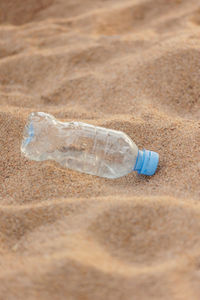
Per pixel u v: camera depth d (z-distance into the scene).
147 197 0.84
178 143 0.93
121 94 1.08
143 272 0.74
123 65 1.14
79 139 0.93
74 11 1.50
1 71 1.20
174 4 1.46
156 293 0.72
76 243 0.77
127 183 0.90
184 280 0.73
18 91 1.15
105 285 0.73
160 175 0.89
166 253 0.76
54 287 0.73
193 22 1.36
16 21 1.47
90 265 0.74
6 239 0.81
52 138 0.93
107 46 1.24
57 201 0.85
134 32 1.36
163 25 1.37
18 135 0.98
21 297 0.72
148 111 1.01
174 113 1.02
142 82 1.08
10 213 0.84
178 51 1.11
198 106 1.03
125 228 0.80
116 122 0.98
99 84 1.11
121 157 0.91
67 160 0.92
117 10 1.43
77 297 0.72
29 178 0.90
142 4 1.46
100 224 0.80
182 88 1.05
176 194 0.85
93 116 1.04
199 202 0.83
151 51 1.15
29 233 0.81
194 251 0.76
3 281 0.74
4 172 0.92
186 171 0.88
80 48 1.24
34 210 0.84
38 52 1.25
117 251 0.77
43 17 1.49
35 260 0.76
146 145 0.95
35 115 0.96
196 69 1.07
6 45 1.31
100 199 0.85
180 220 0.79
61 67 1.19
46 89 1.15
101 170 0.91
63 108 1.07
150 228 0.79
